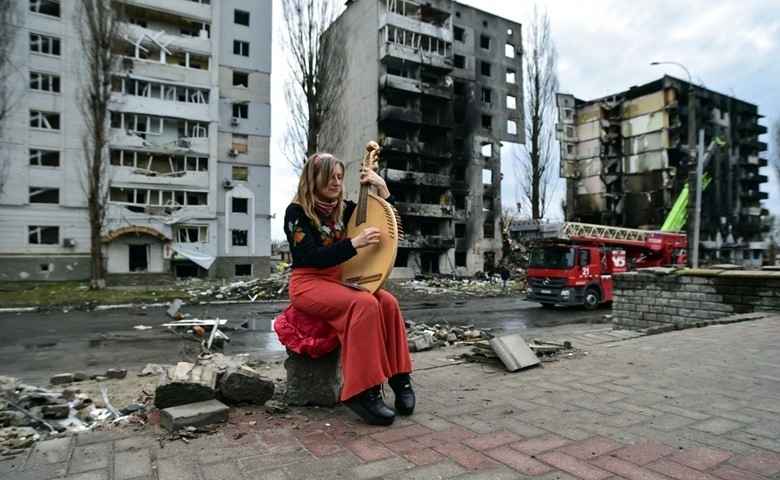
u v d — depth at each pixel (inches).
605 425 109.0
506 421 112.6
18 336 463.2
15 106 1155.9
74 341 430.6
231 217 1416.1
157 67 1310.3
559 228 749.9
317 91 1115.9
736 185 2479.1
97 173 985.5
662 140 2047.2
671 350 200.4
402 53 1520.7
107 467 87.4
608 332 262.8
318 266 115.3
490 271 1684.3
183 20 1363.2
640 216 2108.8
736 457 90.5
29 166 1172.5
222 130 1424.7
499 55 1866.4
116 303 795.4
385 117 1514.5
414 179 1553.9
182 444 98.7
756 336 230.2
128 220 1261.1
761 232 2583.7
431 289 1171.9
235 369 129.6
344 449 95.9
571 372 163.5
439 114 1676.9
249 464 88.4
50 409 126.2
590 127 2235.5
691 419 112.7
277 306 787.4
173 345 403.5
